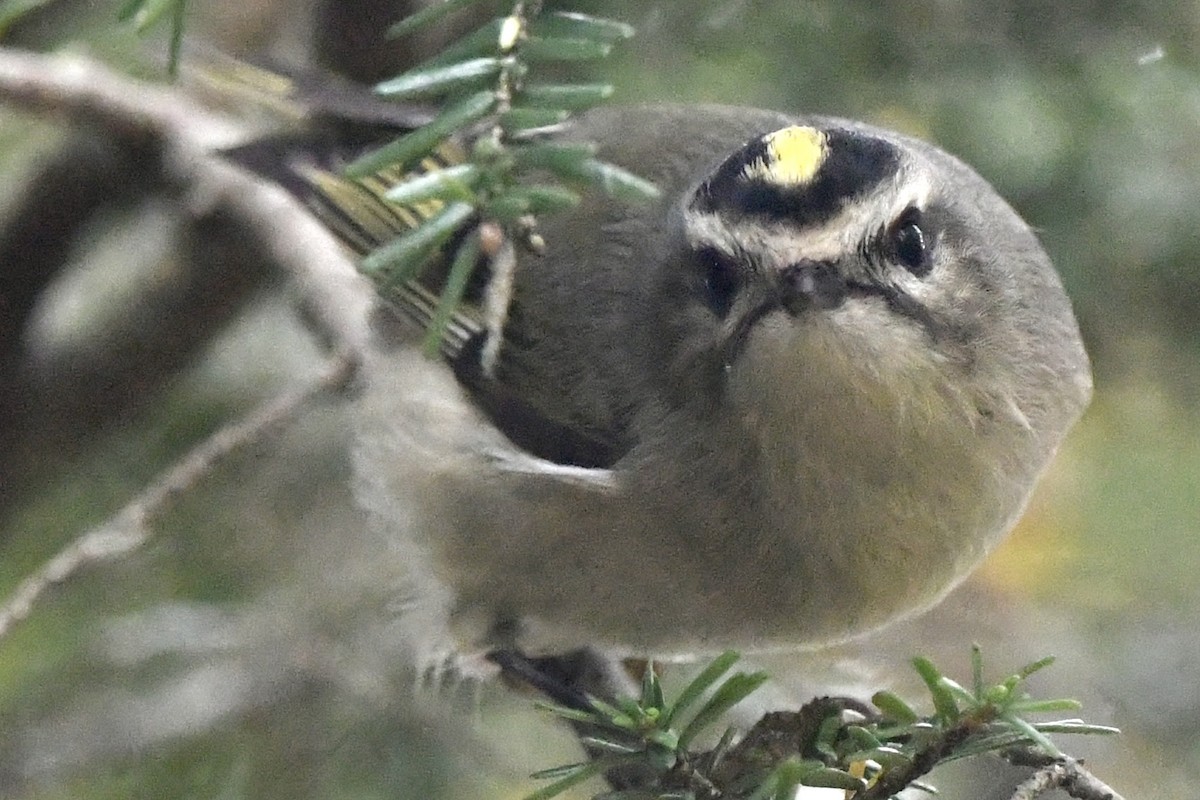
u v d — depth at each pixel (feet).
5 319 4.97
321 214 4.84
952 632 4.88
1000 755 4.72
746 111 4.84
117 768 4.88
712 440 4.78
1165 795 4.87
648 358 4.80
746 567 4.80
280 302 4.97
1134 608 4.89
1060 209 4.87
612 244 4.82
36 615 4.90
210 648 4.89
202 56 4.87
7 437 4.97
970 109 4.86
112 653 4.89
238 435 4.80
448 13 4.68
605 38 4.68
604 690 4.86
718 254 4.76
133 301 4.97
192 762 4.88
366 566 4.89
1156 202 4.86
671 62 4.87
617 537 4.80
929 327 4.76
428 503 4.83
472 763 4.88
